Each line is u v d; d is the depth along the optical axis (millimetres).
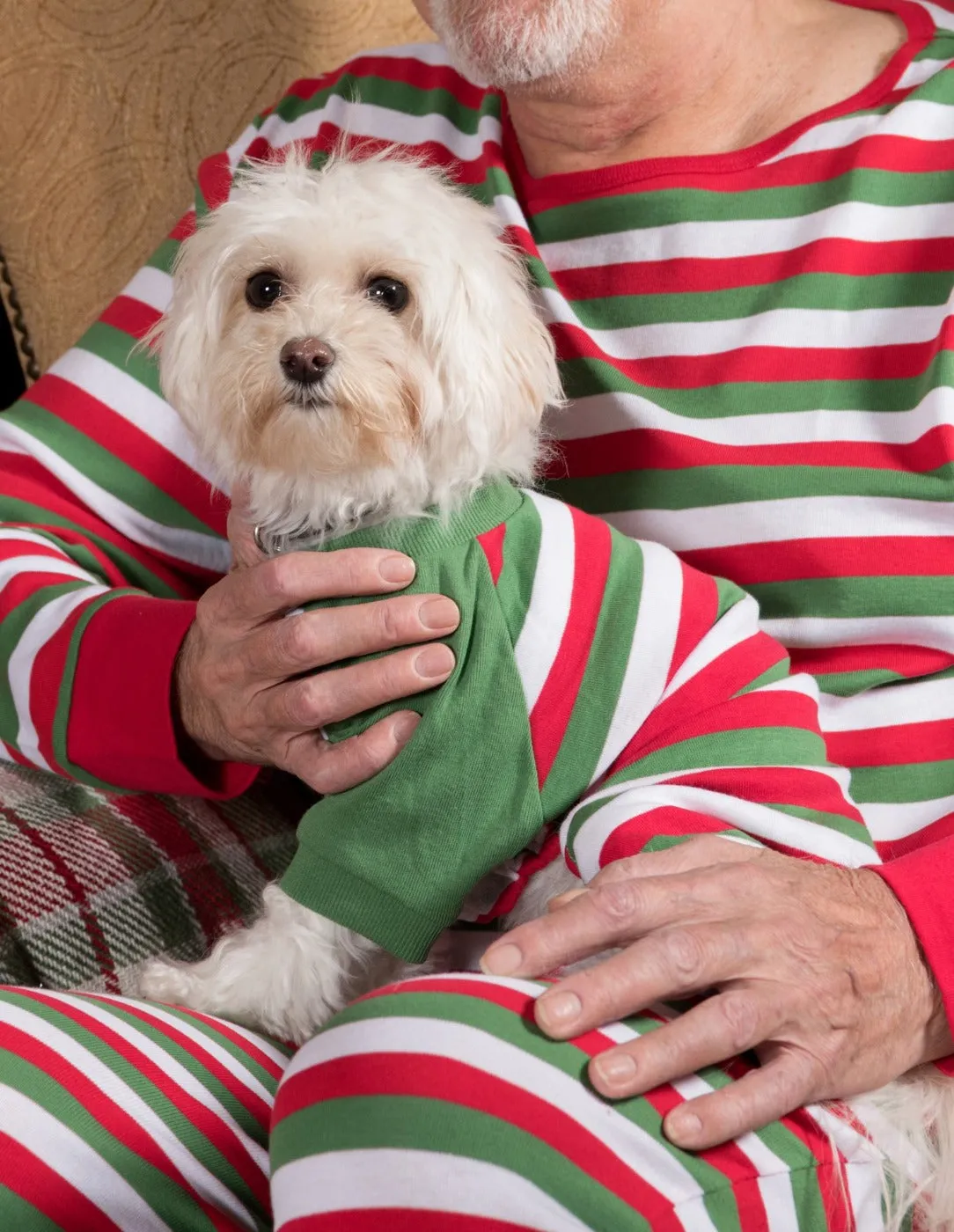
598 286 1204
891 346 1115
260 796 1263
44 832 1053
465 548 989
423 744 932
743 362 1138
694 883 809
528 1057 702
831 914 824
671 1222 663
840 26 1259
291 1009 1018
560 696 959
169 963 1036
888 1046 830
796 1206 723
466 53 1175
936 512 1080
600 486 1188
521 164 1299
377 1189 664
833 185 1151
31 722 1128
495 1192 649
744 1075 772
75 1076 772
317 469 1005
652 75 1188
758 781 918
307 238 1001
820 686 1112
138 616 1115
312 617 968
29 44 1546
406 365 995
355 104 1384
